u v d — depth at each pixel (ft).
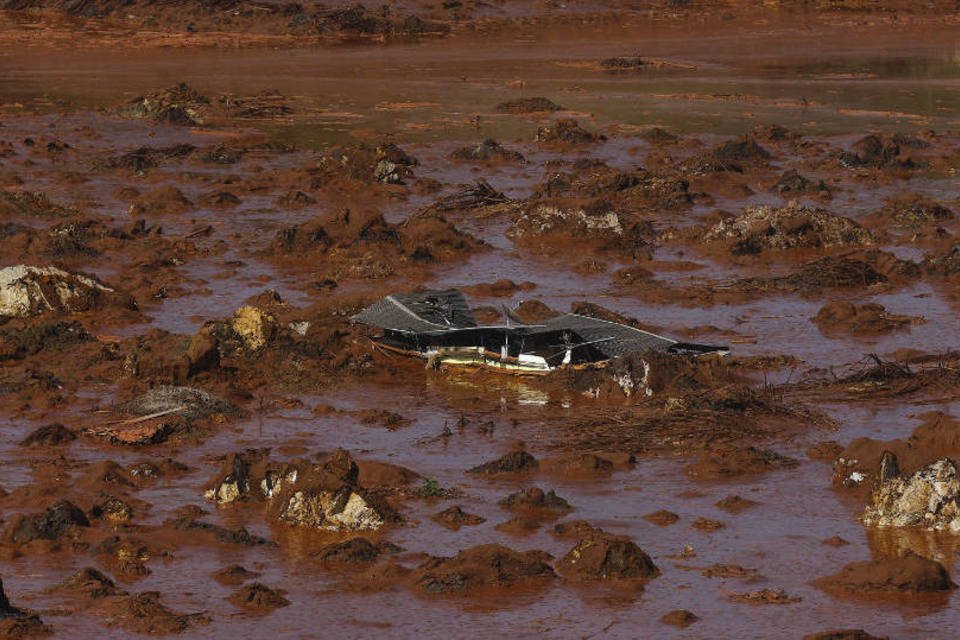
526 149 376.89
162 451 163.73
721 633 119.96
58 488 147.84
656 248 276.82
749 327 217.97
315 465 147.33
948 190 331.98
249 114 414.41
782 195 325.21
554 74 509.35
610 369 186.70
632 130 401.70
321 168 336.49
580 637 119.14
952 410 178.19
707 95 464.65
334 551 134.41
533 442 167.32
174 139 382.83
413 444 166.71
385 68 516.32
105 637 118.62
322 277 247.91
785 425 171.73
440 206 306.14
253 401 181.27
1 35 576.61
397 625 121.19
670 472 157.89
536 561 131.13
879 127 411.75
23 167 340.59
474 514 145.38
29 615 120.47
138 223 276.62
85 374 188.96
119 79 483.10
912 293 241.96
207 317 220.43
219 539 138.10
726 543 138.62
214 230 284.41
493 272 255.50
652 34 620.08
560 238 277.85
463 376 192.03
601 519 144.25
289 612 123.44
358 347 201.57
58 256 256.52
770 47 588.09
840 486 153.07
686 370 186.70
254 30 597.93
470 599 126.21
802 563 134.31
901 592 127.54
